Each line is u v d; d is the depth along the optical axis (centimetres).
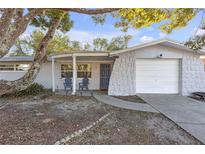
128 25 717
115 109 665
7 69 1327
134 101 822
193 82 985
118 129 449
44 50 387
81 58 1177
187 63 986
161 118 553
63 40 2412
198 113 604
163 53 989
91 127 462
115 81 999
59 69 1320
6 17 311
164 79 1026
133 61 995
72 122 500
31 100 855
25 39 2375
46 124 479
